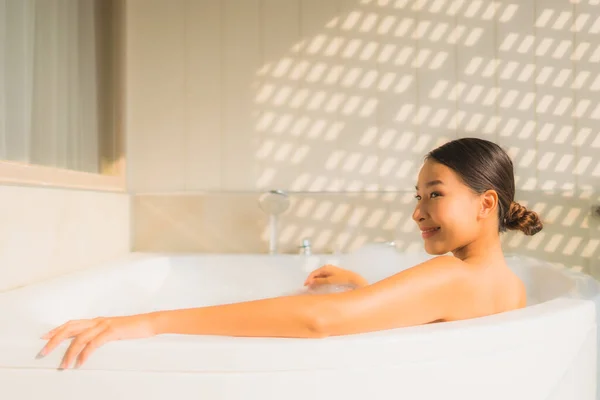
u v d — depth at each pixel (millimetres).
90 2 1629
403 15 1836
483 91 1823
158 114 1863
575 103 1808
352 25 1841
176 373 594
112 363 599
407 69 1833
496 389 652
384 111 1832
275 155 1850
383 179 1827
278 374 591
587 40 1809
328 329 620
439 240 834
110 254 1623
